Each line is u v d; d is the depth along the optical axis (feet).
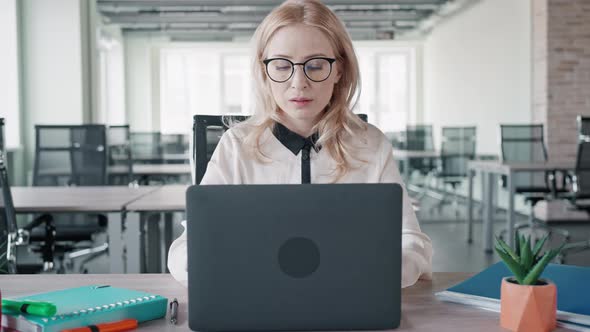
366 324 3.25
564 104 21.83
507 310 3.34
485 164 17.31
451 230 20.61
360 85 4.70
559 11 21.68
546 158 20.12
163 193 11.48
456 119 33.42
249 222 3.17
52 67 22.34
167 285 4.41
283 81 4.20
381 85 43.45
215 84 44.16
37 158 14.03
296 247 3.19
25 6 22.17
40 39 22.30
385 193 3.19
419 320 3.53
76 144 14.07
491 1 27.71
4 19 21.47
